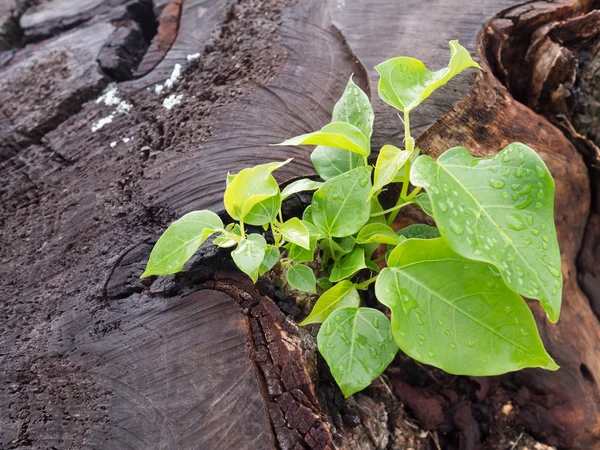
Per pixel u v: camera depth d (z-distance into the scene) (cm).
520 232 18
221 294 25
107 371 24
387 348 22
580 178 32
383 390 31
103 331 25
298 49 33
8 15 44
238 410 22
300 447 21
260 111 30
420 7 32
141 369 24
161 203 28
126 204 29
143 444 22
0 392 25
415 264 20
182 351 24
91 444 23
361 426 27
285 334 23
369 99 29
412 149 21
